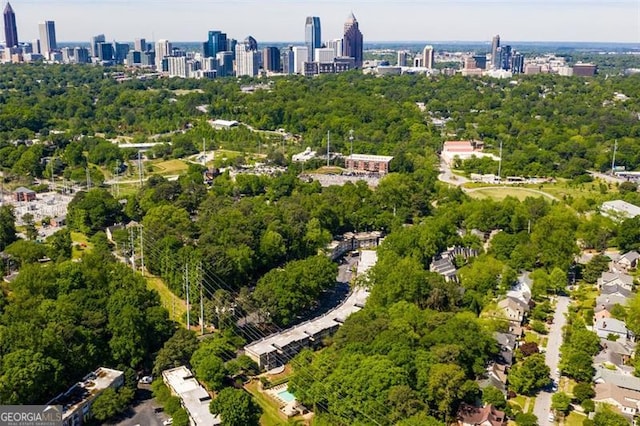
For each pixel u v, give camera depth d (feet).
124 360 636.07
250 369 654.12
